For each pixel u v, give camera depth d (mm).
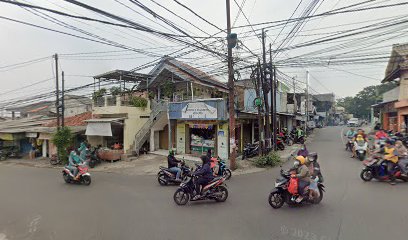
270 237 4570
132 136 17047
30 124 23156
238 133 16391
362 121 48688
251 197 7176
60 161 16344
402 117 17672
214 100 13703
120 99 17203
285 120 26578
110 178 11055
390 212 5480
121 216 6008
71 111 29922
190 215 5906
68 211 6562
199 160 14109
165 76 19312
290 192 6066
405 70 17250
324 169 10500
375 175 8164
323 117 53375
